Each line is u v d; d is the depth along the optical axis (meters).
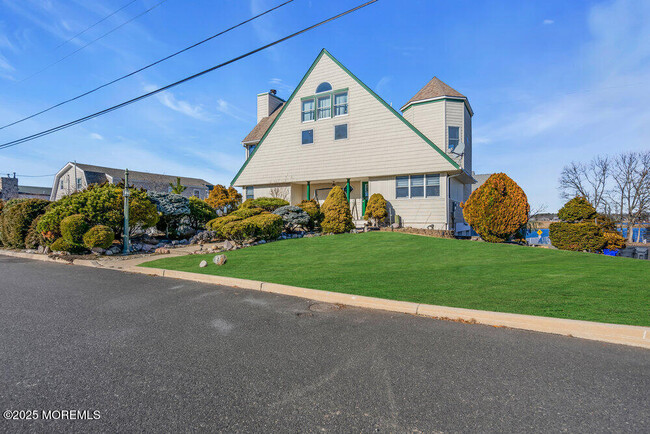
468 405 2.53
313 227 17.23
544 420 2.34
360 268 8.19
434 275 7.15
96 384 2.90
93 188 14.85
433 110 18.25
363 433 2.22
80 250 12.08
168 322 4.58
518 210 12.15
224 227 12.09
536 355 3.40
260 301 5.66
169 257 10.80
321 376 3.01
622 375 2.98
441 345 3.68
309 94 19.55
